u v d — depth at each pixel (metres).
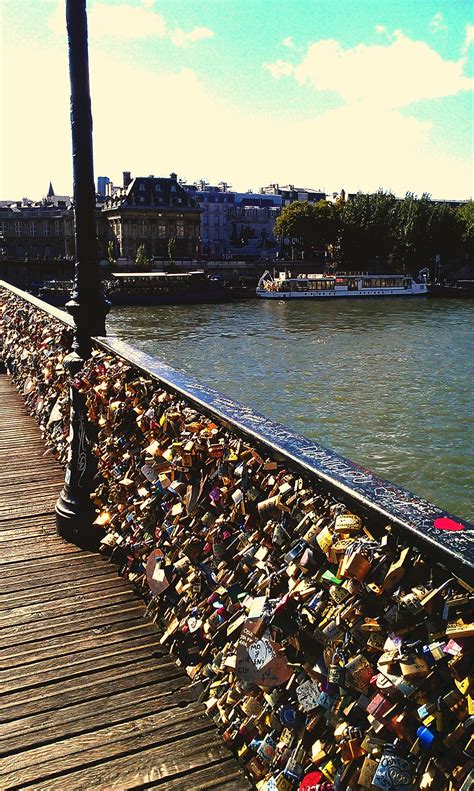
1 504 6.38
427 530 1.92
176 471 3.79
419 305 78.00
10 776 3.11
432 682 1.94
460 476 18.31
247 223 141.75
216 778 3.05
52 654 4.04
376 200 101.56
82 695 3.67
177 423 3.77
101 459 5.14
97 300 5.63
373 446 21.17
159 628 4.29
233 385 31.52
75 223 5.49
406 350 42.19
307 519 2.49
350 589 2.18
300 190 164.00
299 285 87.12
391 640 2.06
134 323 60.22
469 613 1.81
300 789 2.46
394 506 2.09
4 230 118.75
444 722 1.92
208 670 3.50
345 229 100.62
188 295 82.12
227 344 45.78
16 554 5.36
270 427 2.98
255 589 3.03
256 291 88.25
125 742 3.31
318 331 53.22
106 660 3.98
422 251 101.69
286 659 2.66
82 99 5.11
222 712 3.21
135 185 117.69
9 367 12.73
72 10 4.90
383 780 2.02
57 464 7.52
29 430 8.88
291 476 2.67
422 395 28.50
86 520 5.43
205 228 138.50
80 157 5.32
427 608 1.89
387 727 2.08
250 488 2.97
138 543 4.46
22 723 3.46
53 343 7.83
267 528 2.77
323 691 2.43
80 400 5.43
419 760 1.99
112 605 4.59
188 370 35.81
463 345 44.25
